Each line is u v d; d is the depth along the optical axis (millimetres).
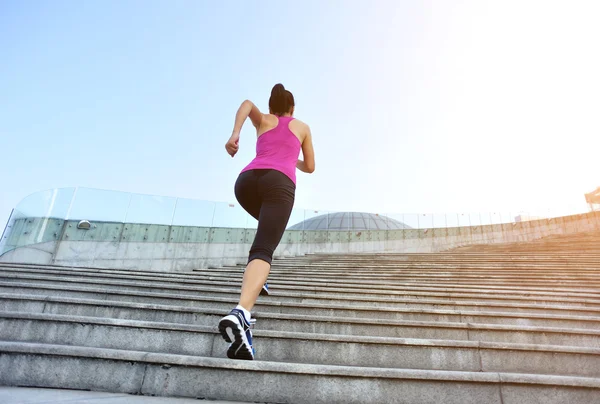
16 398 1576
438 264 7945
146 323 2537
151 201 11172
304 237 15703
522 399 1960
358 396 1944
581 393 1960
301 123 2213
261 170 1924
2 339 2412
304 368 1973
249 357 1669
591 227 17656
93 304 3143
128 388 1901
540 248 10547
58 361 1938
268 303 3713
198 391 1902
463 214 20219
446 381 1989
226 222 12602
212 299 3709
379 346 2533
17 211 9102
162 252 11016
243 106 1968
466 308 4035
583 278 5863
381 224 18484
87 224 9898
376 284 5598
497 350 2498
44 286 3859
